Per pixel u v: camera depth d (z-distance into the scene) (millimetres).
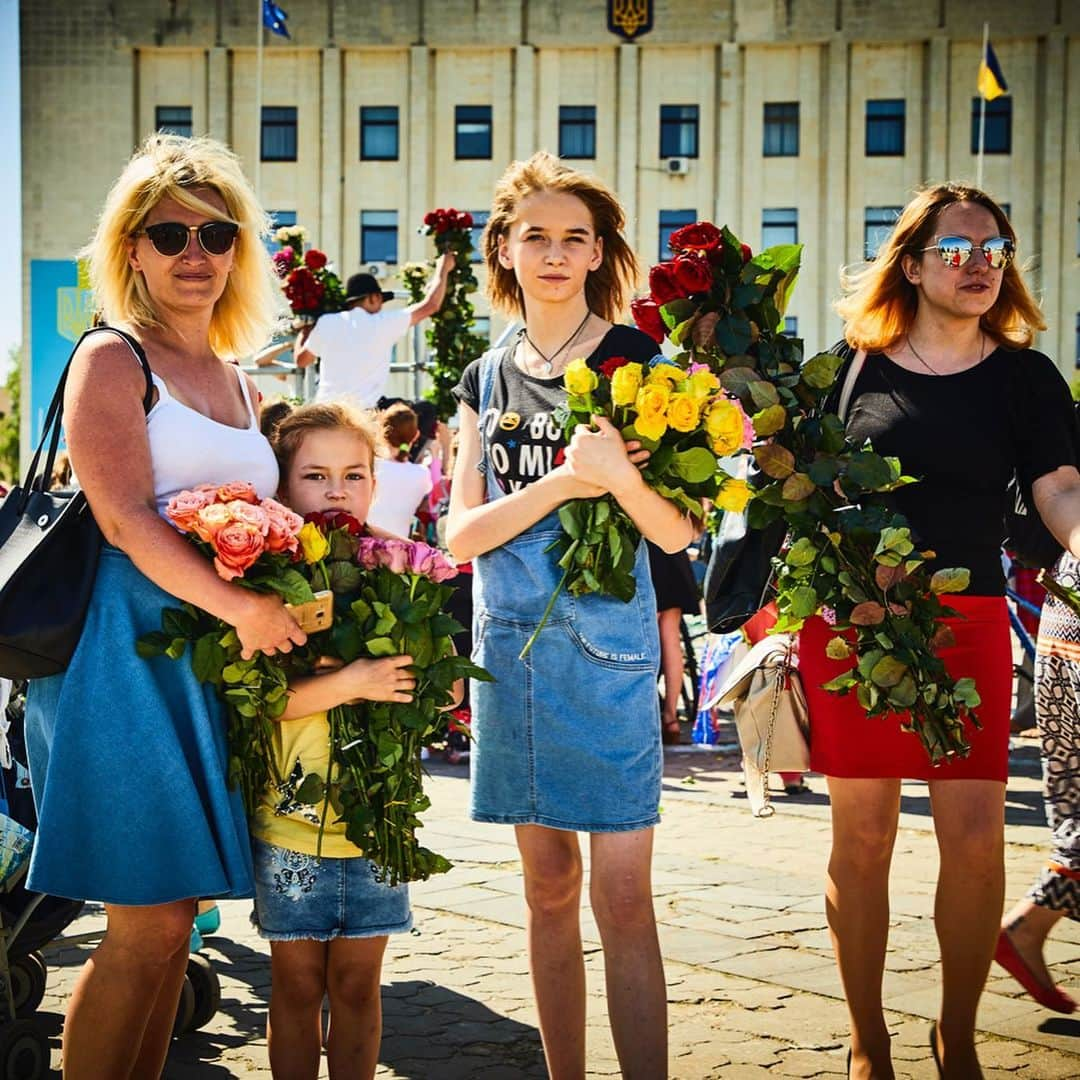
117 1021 3205
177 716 3238
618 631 3506
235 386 3609
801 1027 4305
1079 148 45750
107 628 3203
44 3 46312
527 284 3662
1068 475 3781
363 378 10422
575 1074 3566
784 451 3619
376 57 46656
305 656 3383
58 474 5695
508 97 46562
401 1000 4578
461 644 7848
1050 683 4457
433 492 11125
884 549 3525
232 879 3213
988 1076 3875
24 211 46594
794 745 3859
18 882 3969
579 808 3480
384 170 46688
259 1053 4156
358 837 3342
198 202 3404
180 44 46406
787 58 46125
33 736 3299
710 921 5445
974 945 3699
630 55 46000
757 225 46281
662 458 3373
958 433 3781
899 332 3939
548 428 3600
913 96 45969
